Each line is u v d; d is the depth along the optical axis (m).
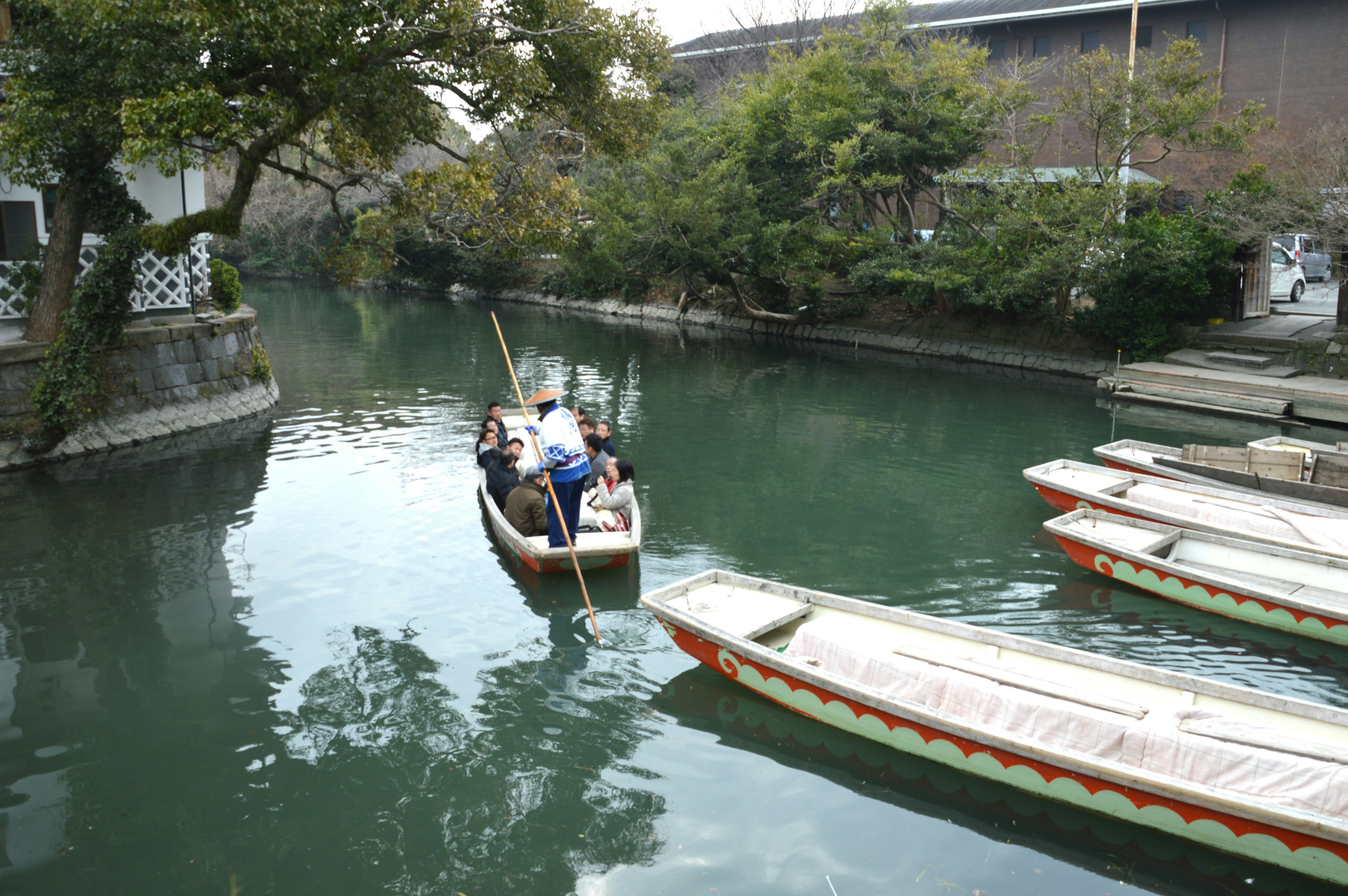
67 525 9.11
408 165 38.03
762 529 9.23
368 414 14.77
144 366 12.84
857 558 8.37
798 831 4.54
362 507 9.69
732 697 5.86
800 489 10.77
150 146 8.91
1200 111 17.36
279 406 15.44
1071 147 19.52
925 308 23.62
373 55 10.77
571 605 7.29
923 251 21.27
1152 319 18.19
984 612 7.13
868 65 22.16
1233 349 17.56
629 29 12.29
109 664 6.25
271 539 8.72
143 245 11.23
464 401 16.08
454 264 41.25
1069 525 8.09
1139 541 7.78
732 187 22.67
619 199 23.75
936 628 5.80
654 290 33.03
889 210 25.62
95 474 10.95
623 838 4.48
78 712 5.62
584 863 4.30
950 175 21.03
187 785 4.91
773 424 14.52
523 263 39.94
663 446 13.01
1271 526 7.93
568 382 18.34
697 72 37.03
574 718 5.59
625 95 13.23
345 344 23.88
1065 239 18.16
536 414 14.20
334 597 7.39
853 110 21.50
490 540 8.73
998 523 9.47
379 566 8.05
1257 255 18.70
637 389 17.62
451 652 6.45
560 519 7.51
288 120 10.67
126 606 7.19
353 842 4.45
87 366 11.46
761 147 23.20
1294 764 4.18
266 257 50.62
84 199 11.40
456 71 11.62
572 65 12.41
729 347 24.06
